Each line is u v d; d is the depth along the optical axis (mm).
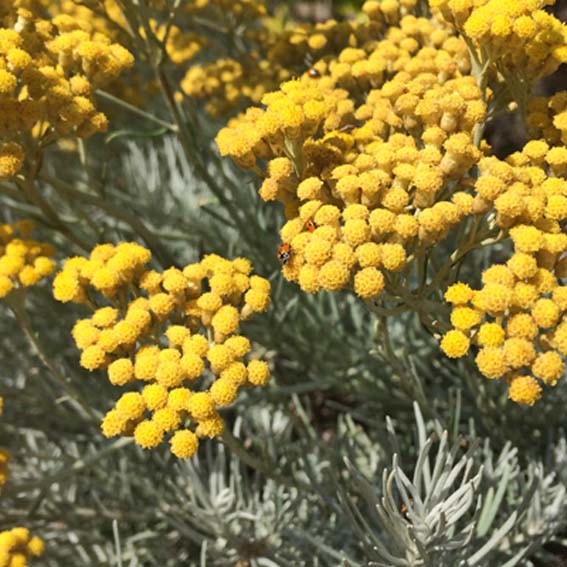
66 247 330
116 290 216
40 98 223
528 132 230
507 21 206
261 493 301
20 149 219
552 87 408
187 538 292
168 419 196
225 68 298
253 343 320
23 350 331
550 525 245
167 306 211
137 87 355
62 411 309
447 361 297
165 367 198
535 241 191
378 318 218
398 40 255
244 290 213
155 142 403
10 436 315
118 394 309
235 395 198
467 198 199
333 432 329
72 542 283
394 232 198
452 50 240
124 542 291
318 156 213
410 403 294
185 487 286
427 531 208
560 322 190
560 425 288
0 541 218
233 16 324
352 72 251
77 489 306
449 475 210
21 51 217
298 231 201
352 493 272
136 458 301
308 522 271
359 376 299
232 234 355
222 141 215
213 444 309
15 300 225
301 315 303
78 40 233
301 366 308
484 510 236
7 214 355
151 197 371
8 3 235
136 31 263
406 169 201
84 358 206
